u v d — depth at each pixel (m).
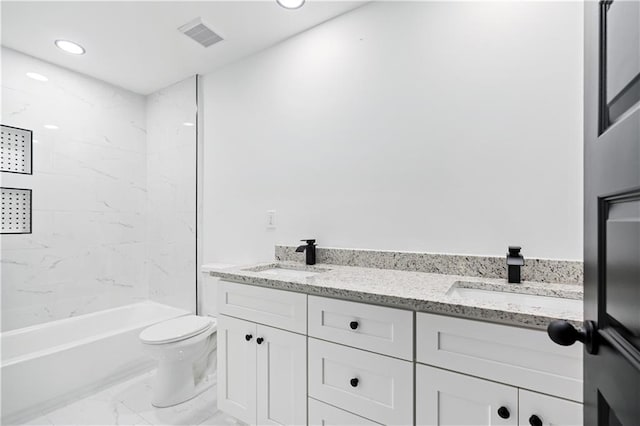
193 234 2.58
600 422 0.52
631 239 0.42
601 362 0.51
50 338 2.26
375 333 1.09
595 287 0.55
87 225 2.55
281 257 2.02
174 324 1.96
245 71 2.27
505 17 1.36
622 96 0.46
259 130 2.18
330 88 1.85
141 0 1.70
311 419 1.24
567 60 1.24
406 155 1.59
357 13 1.76
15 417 1.70
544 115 1.28
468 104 1.44
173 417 1.71
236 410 1.48
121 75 2.57
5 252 2.12
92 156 2.59
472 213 1.42
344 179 1.79
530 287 1.17
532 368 0.83
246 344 1.45
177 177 2.71
